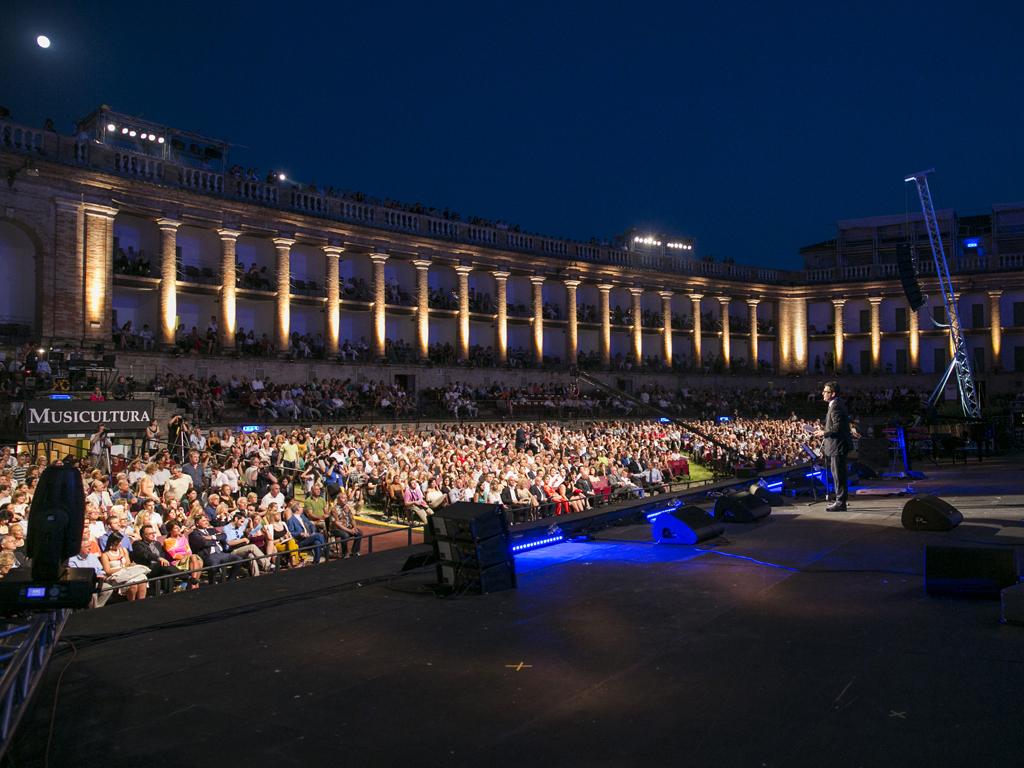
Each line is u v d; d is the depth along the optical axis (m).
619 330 61.19
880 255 67.69
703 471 35.38
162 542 14.34
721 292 63.91
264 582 9.99
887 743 4.76
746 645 6.80
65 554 5.82
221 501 17.84
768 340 68.69
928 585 8.10
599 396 53.78
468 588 9.29
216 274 41.47
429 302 49.94
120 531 13.49
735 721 5.19
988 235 65.62
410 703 5.76
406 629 7.79
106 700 5.95
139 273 36.91
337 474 23.72
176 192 37.22
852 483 19.83
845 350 67.00
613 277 58.00
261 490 21.09
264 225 40.84
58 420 22.08
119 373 31.97
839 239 68.69
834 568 9.67
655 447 33.12
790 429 45.28
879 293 64.38
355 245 44.78
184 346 37.50
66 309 33.59
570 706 5.59
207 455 24.41
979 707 5.23
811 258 70.06
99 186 34.78
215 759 4.89
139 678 6.45
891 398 60.56
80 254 34.09
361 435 31.34
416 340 47.84
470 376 49.56
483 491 20.84
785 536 12.06
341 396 39.75
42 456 24.31
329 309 43.78
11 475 18.89
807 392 64.56
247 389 36.38
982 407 56.16
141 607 8.82
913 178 58.59
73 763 4.86
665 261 61.16
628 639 7.16
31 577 5.93
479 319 53.22
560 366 54.56
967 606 7.71
